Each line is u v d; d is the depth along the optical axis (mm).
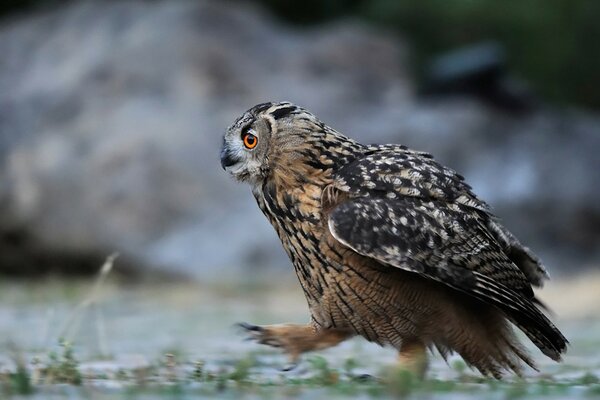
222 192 19469
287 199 7285
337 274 7070
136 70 20688
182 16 21344
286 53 21406
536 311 7086
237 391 5738
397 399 5449
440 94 21391
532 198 19406
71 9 22500
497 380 7168
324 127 7461
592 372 8117
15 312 14188
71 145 19938
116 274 19219
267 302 16219
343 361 8805
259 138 7402
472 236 7086
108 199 19391
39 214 19562
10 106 20750
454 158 19750
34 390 5820
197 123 19969
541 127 20719
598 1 24328
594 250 19344
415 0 24734
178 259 18828
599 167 20109
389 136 19859
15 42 21969
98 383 6277
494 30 24500
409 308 7055
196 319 13594
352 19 25281
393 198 7090
